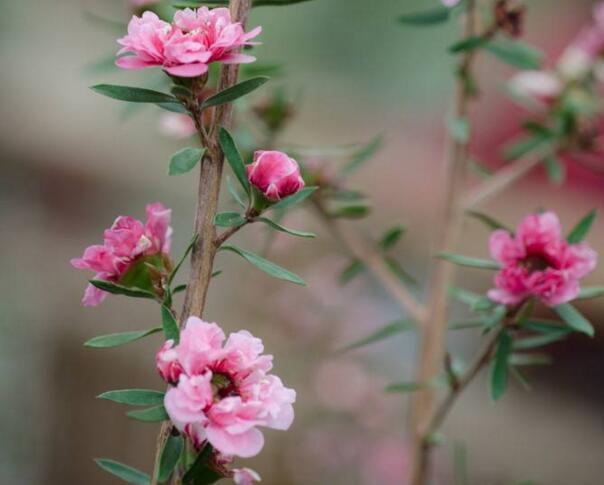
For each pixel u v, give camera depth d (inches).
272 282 37.8
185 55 15.8
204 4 16.8
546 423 41.7
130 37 15.9
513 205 40.8
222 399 15.7
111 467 16.5
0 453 36.2
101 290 16.7
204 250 16.3
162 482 16.4
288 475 37.0
